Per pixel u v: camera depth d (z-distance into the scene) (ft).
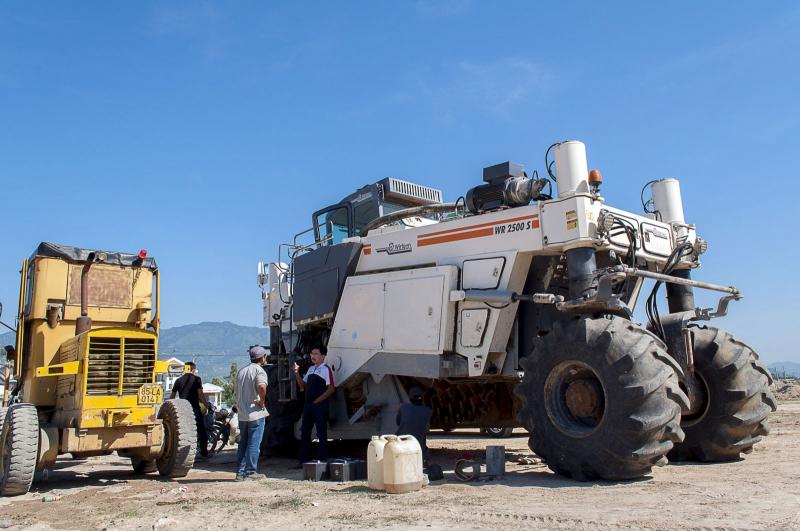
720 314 25.09
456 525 14.83
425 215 31.65
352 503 18.11
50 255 28.48
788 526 13.34
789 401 71.36
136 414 24.77
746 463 23.65
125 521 17.10
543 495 18.21
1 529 16.75
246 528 15.62
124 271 29.76
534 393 22.07
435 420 31.37
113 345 24.90
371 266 29.37
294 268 33.30
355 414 28.94
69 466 32.24
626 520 14.55
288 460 31.76
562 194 22.74
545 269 24.32
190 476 26.91
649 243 24.93
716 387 24.12
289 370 32.40
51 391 27.32
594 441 20.18
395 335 27.04
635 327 20.90
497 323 24.38
